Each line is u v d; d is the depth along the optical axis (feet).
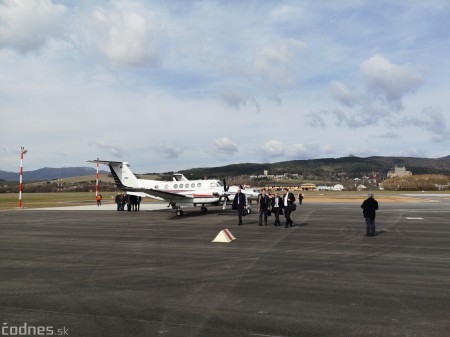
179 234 53.01
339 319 18.19
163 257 35.27
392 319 18.15
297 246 41.52
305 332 16.56
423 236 49.26
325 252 37.60
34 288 24.20
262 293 22.81
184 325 17.49
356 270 29.22
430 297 21.80
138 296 22.29
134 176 101.86
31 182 616.39
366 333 16.40
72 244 44.01
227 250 39.11
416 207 115.24
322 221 70.44
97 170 135.23
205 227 61.98
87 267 30.83
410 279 26.21
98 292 23.17
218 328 17.08
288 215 61.11
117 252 38.24
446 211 96.63
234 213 92.48
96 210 109.29
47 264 32.19
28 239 48.52
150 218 80.53
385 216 81.10
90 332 16.74
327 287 24.14
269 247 40.96
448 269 29.48
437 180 545.03
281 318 18.35
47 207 126.93
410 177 576.61
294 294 22.56
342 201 161.17
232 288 24.02
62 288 24.18
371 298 21.63
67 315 18.99
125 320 18.21
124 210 107.34
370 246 41.27
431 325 17.34
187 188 92.84
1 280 26.43
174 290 23.57
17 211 106.73
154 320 18.20
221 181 93.04
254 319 18.24
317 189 538.47
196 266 31.01
